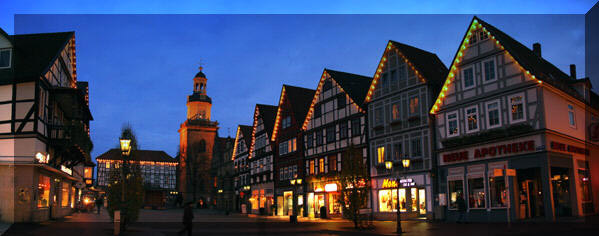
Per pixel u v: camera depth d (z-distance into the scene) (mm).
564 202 26875
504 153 26953
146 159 110375
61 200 35906
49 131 30328
